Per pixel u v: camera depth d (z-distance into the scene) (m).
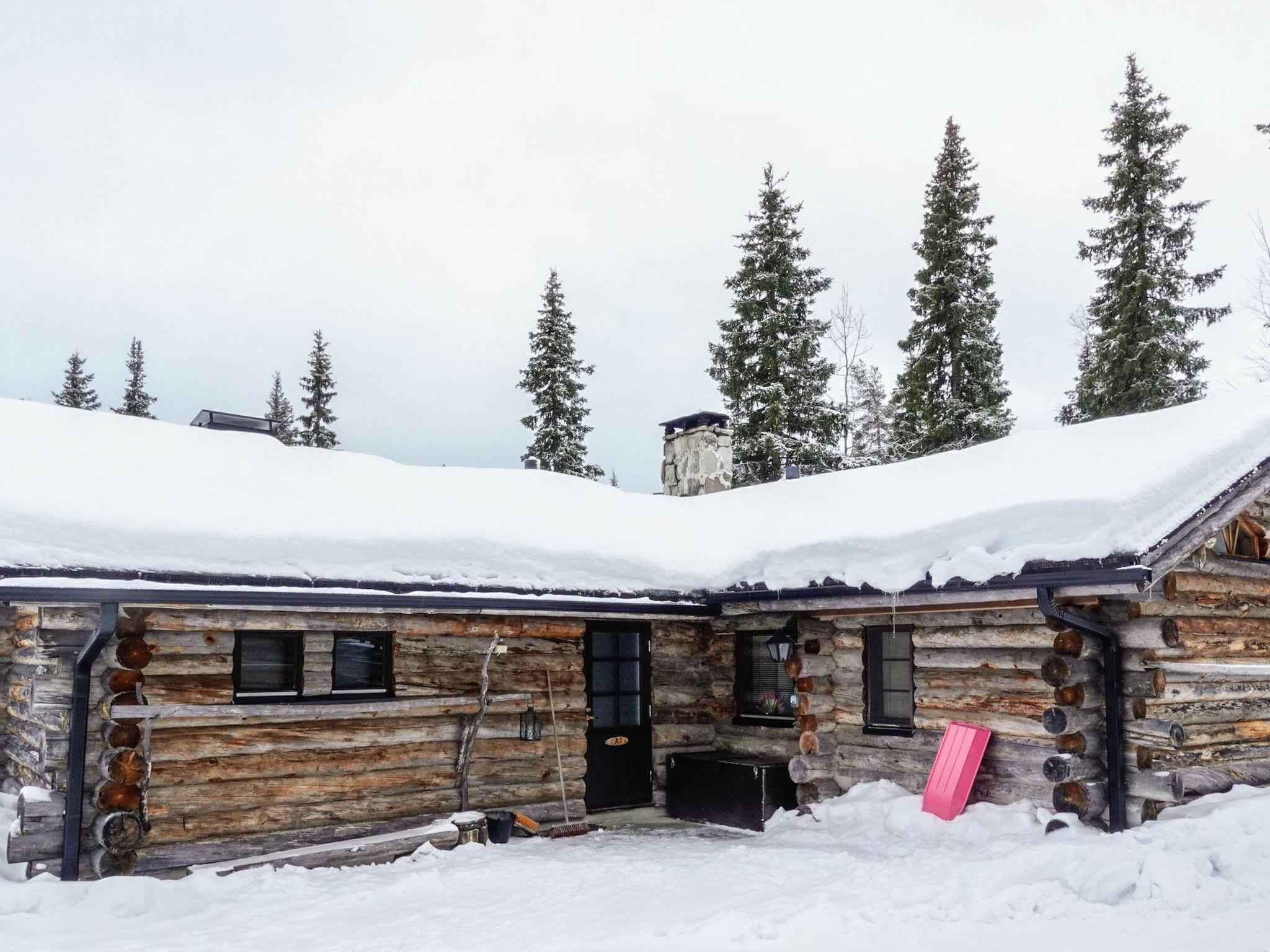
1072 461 8.82
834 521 9.97
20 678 9.27
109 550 7.21
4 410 9.28
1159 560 6.96
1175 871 6.20
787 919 6.08
